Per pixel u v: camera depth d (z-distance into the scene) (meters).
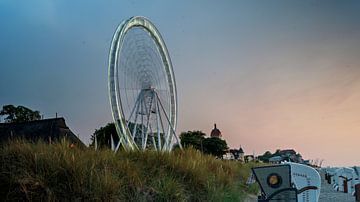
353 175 23.28
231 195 12.70
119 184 9.01
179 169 11.91
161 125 29.73
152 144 27.48
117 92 23.81
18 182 7.86
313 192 11.02
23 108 55.53
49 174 8.31
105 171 9.04
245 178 18.36
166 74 32.31
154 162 11.82
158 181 10.28
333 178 32.84
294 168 10.95
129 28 26.69
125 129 23.81
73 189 8.23
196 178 11.78
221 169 15.59
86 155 9.82
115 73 23.83
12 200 7.64
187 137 57.28
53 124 32.44
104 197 8.41
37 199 7.79
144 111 27.78
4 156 8.55
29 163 8.45
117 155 11.55
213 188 11.83
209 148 58.84
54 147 9.61
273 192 8.55
